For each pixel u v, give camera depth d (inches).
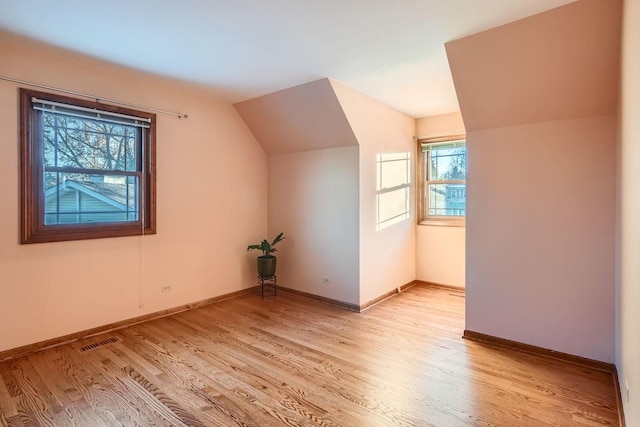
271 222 182.9
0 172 100.7
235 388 88.0
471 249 118.0
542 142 104.3
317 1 79.3
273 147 175.8
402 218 178.5
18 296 104.8
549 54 89.7
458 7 81.7
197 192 150.9
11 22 88.7
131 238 130.5
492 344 114.4
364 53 107.3
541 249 105.6
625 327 73.2
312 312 146.9
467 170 117.7
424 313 145.6
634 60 56.4
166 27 91.8
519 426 73.2
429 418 76.1
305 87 136.1
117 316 127.3
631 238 63.4
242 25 90.4
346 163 151.4
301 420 75.4
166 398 83.4
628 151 67.1
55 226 111.8
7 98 101.3
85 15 85.4
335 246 156.6
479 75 102.2
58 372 95.3
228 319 138.2
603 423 74.1
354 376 94.2
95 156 121.4
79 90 115.2
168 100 139.3
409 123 183.0
